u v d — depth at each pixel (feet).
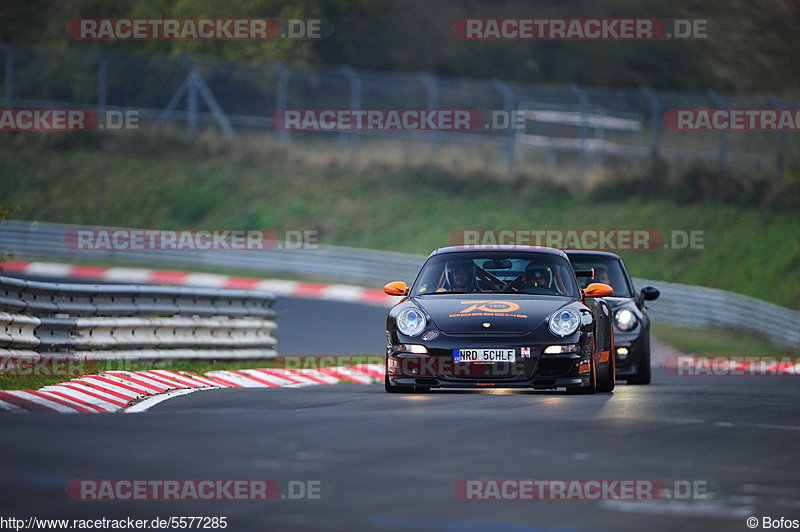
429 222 466.70
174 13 597.11
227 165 508.12
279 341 250.78
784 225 449.48
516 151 531.09
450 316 133.69
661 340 305.53
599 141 512.63
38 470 71.92
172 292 175.52
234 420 101.19
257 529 56.80
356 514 60.64
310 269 403.54
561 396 133.69
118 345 163.73
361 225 466.29
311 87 603.26
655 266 424.87
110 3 639.76
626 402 126.31
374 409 114.11
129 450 81.30
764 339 348.38
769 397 142.92
